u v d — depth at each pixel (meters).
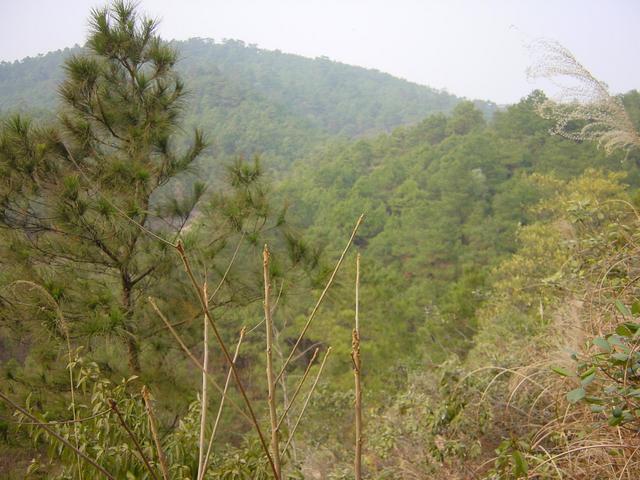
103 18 6.08
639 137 3.37
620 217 4.12
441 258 31.67
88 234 5.59
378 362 13.11
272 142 73.94
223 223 6.11
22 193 5.46
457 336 13.73
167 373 6.23
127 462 2.39
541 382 3.11
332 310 14.49
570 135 3.53
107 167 5.62
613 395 2.03
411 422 4.24
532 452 2.66
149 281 6.38
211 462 2.71
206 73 89.75
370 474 4.30
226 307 6.43
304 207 41.22
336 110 121.06
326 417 8.52
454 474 3.55
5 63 90.94
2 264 5.32
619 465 2.21
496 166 39.28
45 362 5.46
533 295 9.54
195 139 6.55
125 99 6.20
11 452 4.36
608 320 2.97
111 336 5.32
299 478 2.69
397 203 40.28
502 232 31.38
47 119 5.96
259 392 13.74
